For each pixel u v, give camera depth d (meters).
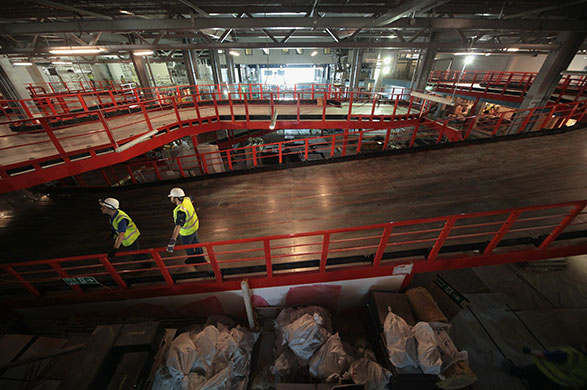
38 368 3.46
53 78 24.50
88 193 8.40
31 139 7.28
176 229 3.96
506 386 3.82
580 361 3.83
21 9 8.56
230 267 4.91
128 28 8.01
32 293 4.68
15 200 7.81
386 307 4.63
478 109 22.05
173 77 30.86
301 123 11.91
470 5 9.32
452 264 4.77
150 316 5.09
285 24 7.82
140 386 3.27
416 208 6.37
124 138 7.24
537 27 8.77
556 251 4.75
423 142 17.02
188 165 9.72
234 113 12.05
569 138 9.77
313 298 5.14
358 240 5.41
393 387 3.85
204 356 3.88
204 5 8.86
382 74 27.39
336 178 8.16
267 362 4.51
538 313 4.68
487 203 6.38
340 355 4.11
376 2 8.36
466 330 4.49
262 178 8.56
